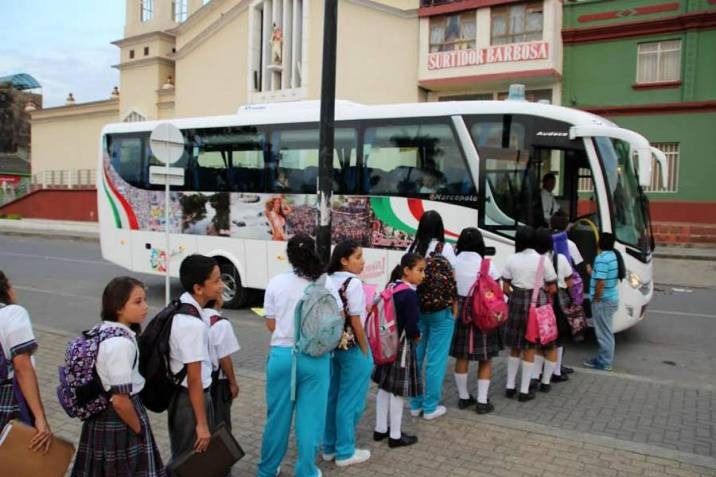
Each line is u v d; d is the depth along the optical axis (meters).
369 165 9.83
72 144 41.75
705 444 5.36
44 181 42.50
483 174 8.82
